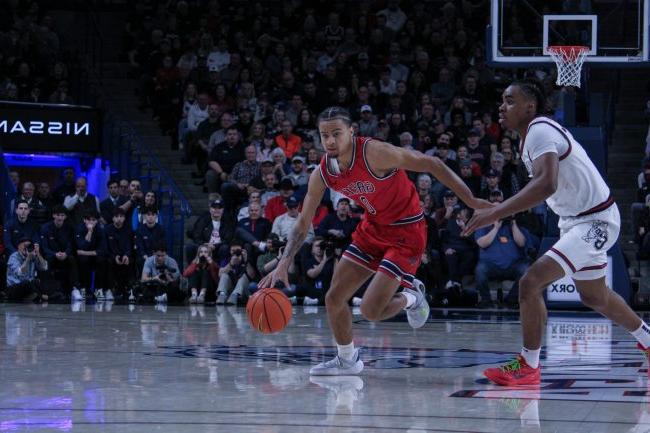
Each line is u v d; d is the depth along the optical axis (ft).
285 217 47.47
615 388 17.54
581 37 42.01
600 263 18.42
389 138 55.77
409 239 19.34
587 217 18.11
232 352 23.77
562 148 17.76
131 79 68.08
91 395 16.49
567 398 16.28
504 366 18.21
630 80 65.98
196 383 18.07
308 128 58.44
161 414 14.58
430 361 22.16
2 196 53.26
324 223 46.03
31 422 13.88
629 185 58.08
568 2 42.70
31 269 47.57
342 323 19.57
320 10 70.49
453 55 65.87
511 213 17.17
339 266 19.65
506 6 55.98
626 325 18.95
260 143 56.29
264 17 69.46
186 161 60.64
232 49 67.10
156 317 36.24
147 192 53.16
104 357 22.49
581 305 41.86
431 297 46.21
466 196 18.47
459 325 33.73
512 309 44.11
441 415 14.52
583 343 26.91
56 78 63.05
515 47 42.63
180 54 66.74
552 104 57.93
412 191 19.57
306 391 17.07
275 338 27.63
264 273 45.91
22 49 63.52
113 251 49.29
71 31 72.69
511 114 18.43
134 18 70.03
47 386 17.60
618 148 60.03
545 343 26.94
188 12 69.72
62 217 49.29
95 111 59.21
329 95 61.41
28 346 24.99
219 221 48.88
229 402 15.76
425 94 59.00
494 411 14.89
